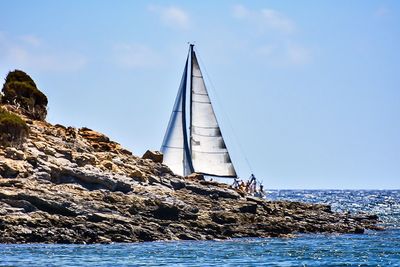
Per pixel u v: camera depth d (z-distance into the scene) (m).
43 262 194.62
